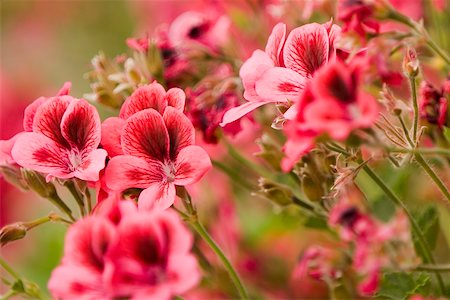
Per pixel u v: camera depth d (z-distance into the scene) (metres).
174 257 0.54
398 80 0.63
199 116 0.65
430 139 0.63
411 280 0.62
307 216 0.67
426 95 0.61
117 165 0.58
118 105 0.67
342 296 0.63
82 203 0.60
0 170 0.62
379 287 0.62
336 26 0.59
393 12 0.62
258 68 0.59
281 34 0.59
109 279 0.53
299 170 0.63
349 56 0.59
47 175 0.59
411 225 0.63
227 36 0.71
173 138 0.59
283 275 0.75
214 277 0.68
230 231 0.75
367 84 0.62
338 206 0.61
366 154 0.66
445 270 0.60
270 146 0.65
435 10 0.71
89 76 0.69
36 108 0.61
